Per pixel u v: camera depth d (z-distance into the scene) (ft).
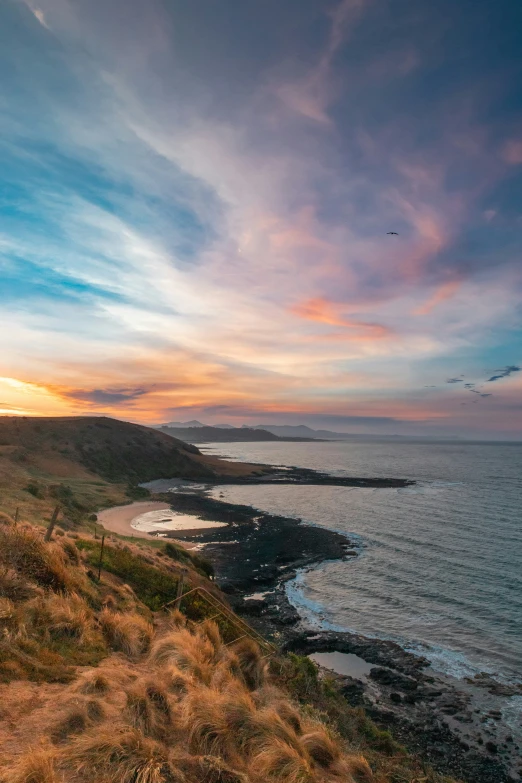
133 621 38.09
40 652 27.58
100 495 270.67
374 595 125.39
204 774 18.35
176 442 517.14
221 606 61.41
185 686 26.32
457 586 132.46
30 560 39.40
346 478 436.35
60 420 456.04
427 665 88.17
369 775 25.41
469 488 366.84
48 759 16.31
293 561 157.38
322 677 78.79
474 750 64.13
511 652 93.35
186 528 208.33
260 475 450.30
